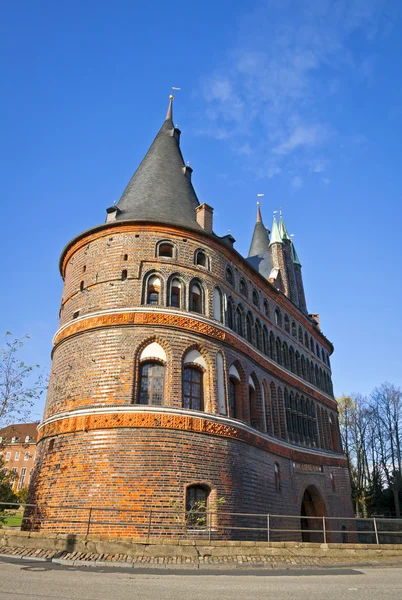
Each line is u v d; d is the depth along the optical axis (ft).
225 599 34.53
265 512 90.99
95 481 71.26
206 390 85.15
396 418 227.81
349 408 242.17
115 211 96.12
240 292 108.37
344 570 56.03
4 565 47.65
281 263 146.82
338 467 140.46
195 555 56.90
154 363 82.07
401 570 57.82
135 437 73.56
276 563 57.98
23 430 322.96
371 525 148.87
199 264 96.43
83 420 76.28
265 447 97.96
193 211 104.68
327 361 165.78
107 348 81.41
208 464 77.56
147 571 48.80
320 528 122.93
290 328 136.87
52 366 93.09
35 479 80.53
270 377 113.39
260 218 175.01
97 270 90.12
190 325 86.22
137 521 68.28
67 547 55.42
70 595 34.01
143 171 109.81
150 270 88.63
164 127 123.13
